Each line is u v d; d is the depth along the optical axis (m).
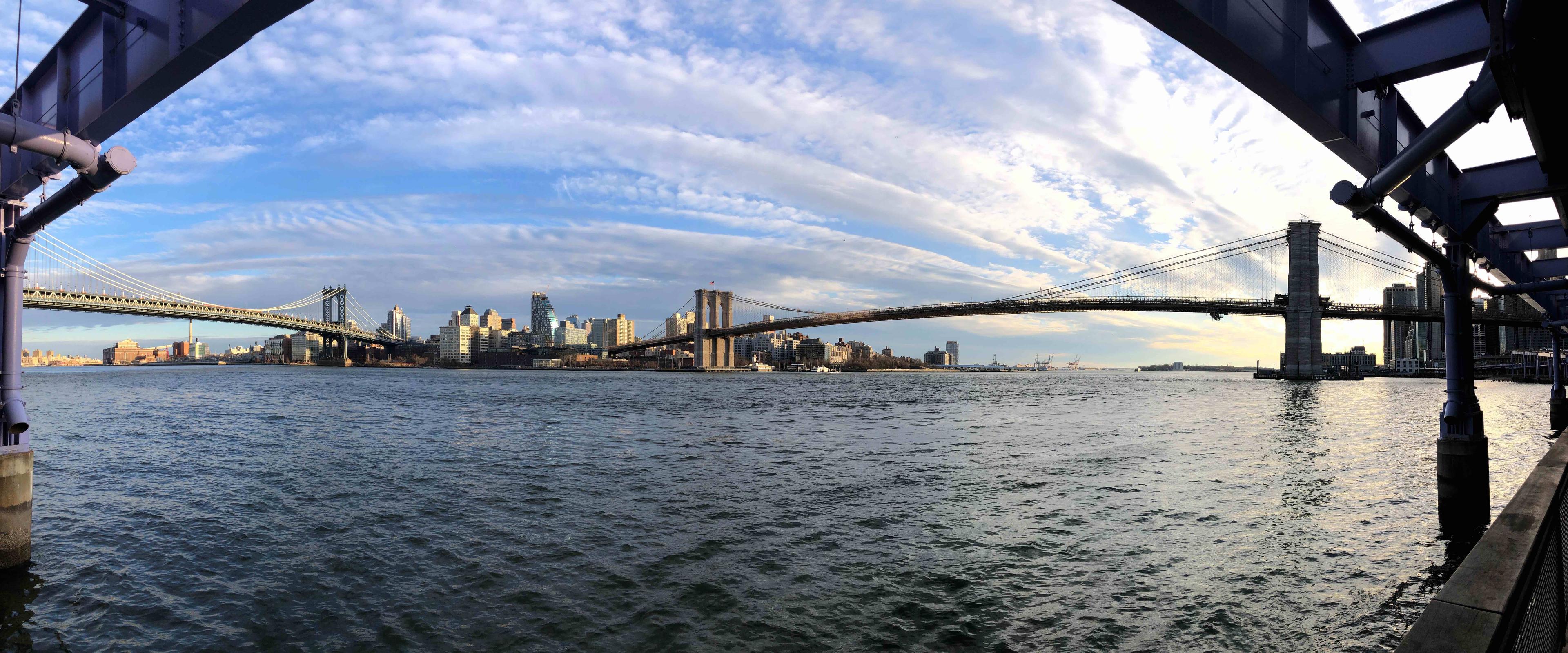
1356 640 7.87
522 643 7.80
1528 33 3.90
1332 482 18.02
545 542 11.91
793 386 109.12
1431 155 6.16
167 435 29.05
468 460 21.89
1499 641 2.62
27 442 10.45
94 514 14.08
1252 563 10.68
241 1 6.59
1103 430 33.44
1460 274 12.66
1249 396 76.12
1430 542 11.94
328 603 9.03
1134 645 7.71
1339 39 7.89
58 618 8.58
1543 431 33.25
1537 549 3.62
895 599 9.13
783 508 14.59
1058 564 10.63
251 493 16.38
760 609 8.77
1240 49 6.02
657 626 8.26
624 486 17.30
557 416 42.12
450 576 10.06
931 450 24.98
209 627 8.30
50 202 9.05
